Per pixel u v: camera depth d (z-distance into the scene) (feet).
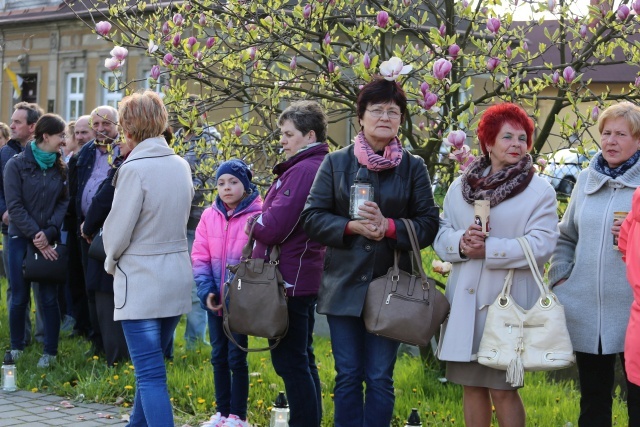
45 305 27.86
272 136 25.66
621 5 21.68
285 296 18.02
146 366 17.78
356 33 23.12
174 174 18.24
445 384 24.62
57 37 129.59
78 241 30.89
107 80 124.98
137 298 17.71
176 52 25.35
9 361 25.55
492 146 16.70
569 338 15.87
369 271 16.78
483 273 16.60
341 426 16.72
